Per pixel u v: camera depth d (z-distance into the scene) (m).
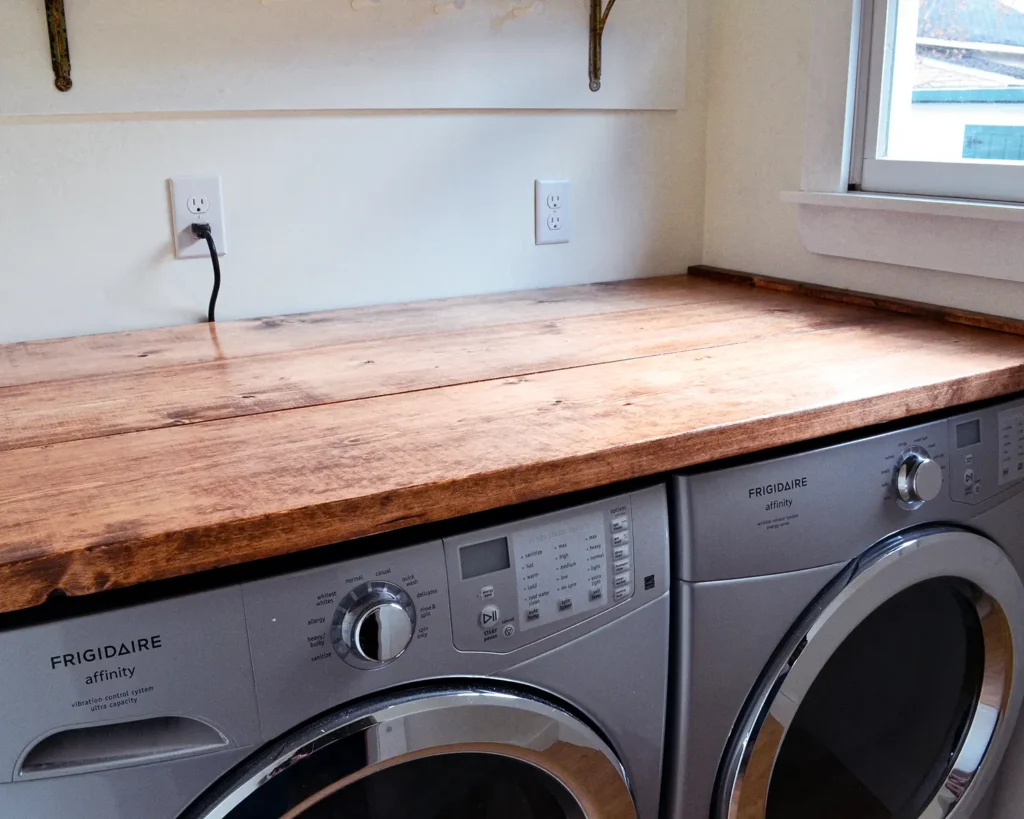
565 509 0.78
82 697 0.61
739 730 0.92
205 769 0.65
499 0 1.36
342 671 0.68
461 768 0.80
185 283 1.27
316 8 1.25
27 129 1.14
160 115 1.20
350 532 0.66
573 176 1.52
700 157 1.65
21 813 0.61
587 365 1.01
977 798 1.16
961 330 1.17
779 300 1.41
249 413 0.86
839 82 1.34
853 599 0.93
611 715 0.83
